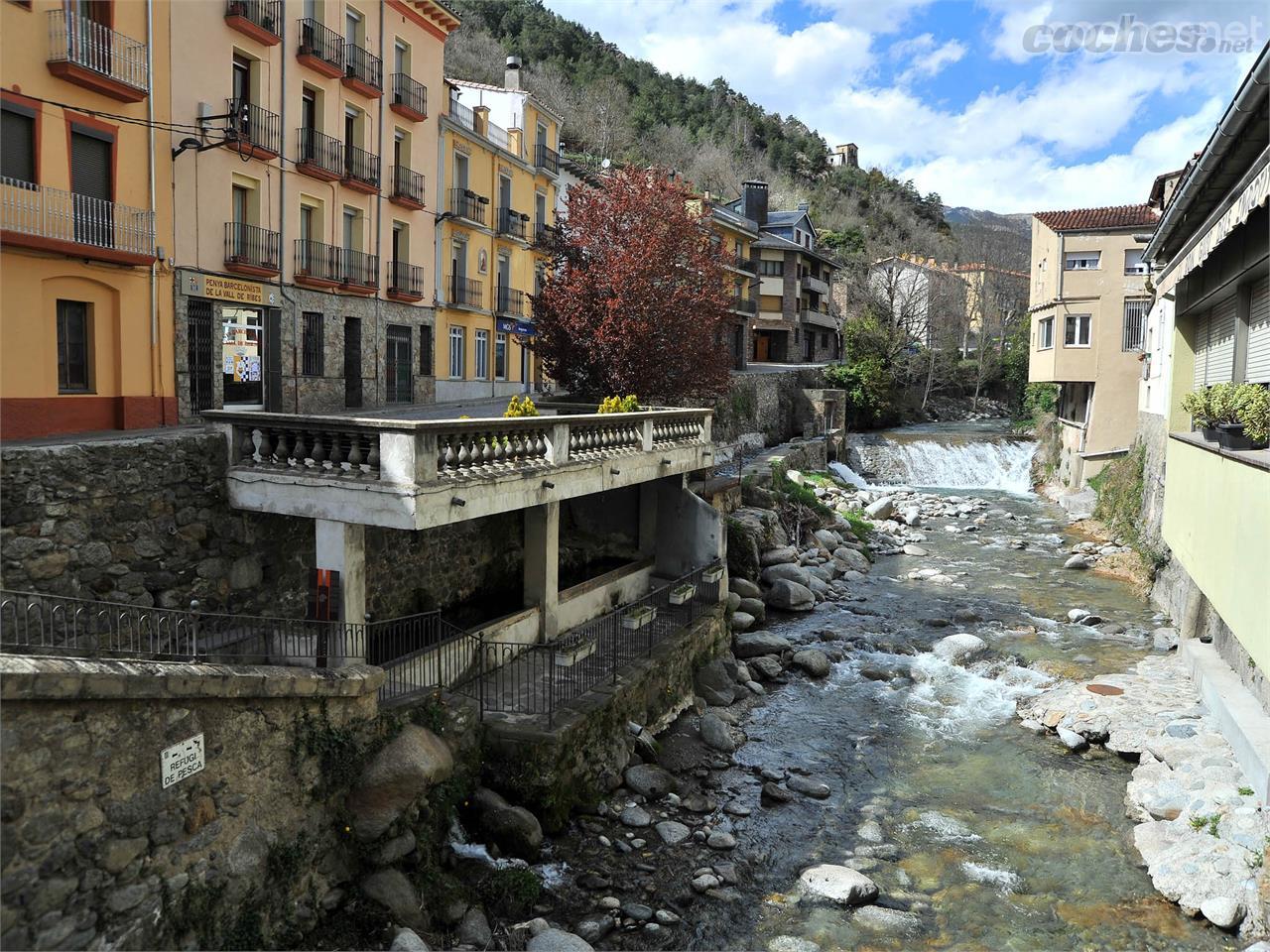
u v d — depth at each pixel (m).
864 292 71.56
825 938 9.47
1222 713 13.30
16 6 14.34
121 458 10.49
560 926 9.34
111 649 9.62
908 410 62.22
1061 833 11.73
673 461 17.48
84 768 6.65
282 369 22.22
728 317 26.03
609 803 11.81
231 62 19.95
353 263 25.17
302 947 8.34
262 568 12.35
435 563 14.70
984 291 74.19
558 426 13.40
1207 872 10.14
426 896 9.20
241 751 8.16
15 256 14.28
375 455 10.49
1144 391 29.97
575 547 19.52
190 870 7.53
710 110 112.56
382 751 9.65
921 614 22.11
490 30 89.75
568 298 23.48
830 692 16.92
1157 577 23.38
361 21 25.36
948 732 15.10
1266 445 10.84
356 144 25.52
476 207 31.92
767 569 23.88
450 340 31.41
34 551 9.64
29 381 14.60
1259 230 11.32
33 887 6.25
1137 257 35.09
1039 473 43.22
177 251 18.31
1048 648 19.44
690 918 9.70
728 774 13.35
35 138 14.74
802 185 107.25
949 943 9.44
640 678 13.52
